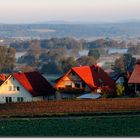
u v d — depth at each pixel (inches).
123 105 5812.0
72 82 7367.1
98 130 4773.6
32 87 7357.3
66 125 5059.1
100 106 5812.0
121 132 4658.0
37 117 5600.4
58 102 5876.0
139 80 6968.5
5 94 7411.4
